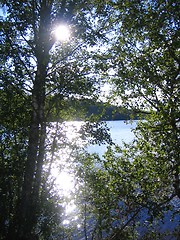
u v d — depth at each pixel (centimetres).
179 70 1024
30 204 1031
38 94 1009
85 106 1105
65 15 1080
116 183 998
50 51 1092
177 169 930
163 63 1059
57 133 1070
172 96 983
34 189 1061
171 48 1007
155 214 919
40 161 1070
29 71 1023
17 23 961
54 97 1027
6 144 1042
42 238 1089
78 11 1091
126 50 1203
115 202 1013
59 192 1128
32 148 1040
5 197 999
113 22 1168
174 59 1062
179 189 973
